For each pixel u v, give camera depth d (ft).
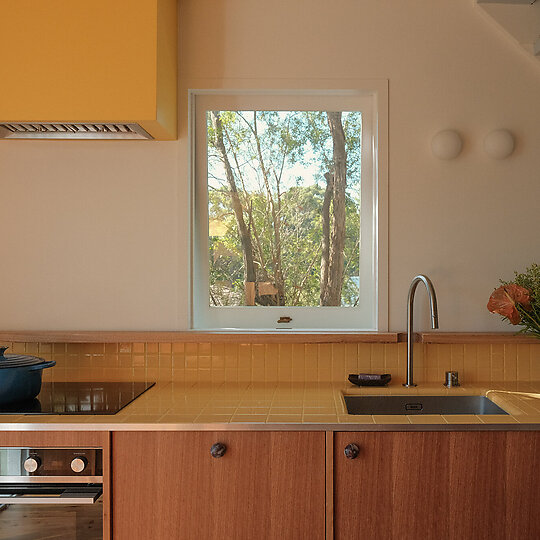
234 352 8.27
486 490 6.25
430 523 6.26
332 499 6.25
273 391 7.63
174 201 8.34
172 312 8.35
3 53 7.21
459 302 8.29
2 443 6.27
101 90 7.18
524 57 8.27
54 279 8.38
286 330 8.36
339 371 8.25
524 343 8.00
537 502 6.25
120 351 8.32
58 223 8.38
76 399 7.19
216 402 7.04
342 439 6.25
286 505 6.28
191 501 6.30
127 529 6.31
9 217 8.38
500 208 8.29
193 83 8.30
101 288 8.38
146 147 8.34
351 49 8.29
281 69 8.32
